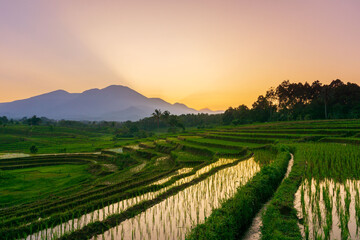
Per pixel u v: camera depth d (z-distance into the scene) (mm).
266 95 141875
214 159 33875
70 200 21266
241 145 44594
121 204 15695
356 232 9305
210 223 9234
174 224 11570
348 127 53562
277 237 8070
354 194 13469
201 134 82500
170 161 43719
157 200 15320
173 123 142000
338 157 23281
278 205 11227
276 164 19703
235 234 9742
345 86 105875
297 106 127000
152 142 86188
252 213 11883
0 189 37094
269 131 64062
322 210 11352
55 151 86688
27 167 62844
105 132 199500
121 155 59375
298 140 43062
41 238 10852
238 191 13109
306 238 8688
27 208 20672
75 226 12109
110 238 10391
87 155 72750
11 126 158625
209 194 16109
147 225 11562
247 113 150875
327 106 108875
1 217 16047
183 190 17547
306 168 19875
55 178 46375
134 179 27422
